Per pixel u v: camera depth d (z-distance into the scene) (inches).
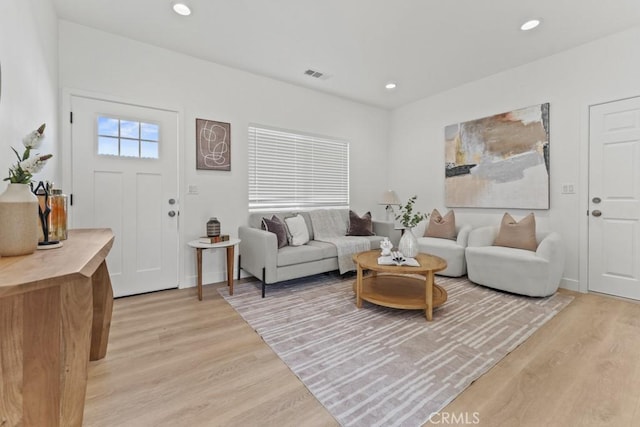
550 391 56.8
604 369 63.9
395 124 193.9
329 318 92.1
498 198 141.9
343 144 179.0
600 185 113.3
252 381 60.4
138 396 55.6
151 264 116.5
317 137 167.3
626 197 107.7
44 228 49.4
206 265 129.4
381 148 195.0
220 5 91.6
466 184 154.4
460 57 125.3
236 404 53.7
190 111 123.8
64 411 36.9
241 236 133.9
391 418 50.2
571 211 120.4
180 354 70.7
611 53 109.4
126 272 111.3
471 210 154.3
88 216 103.7
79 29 101.3
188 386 58.7
